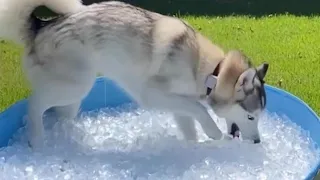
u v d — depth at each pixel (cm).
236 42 462
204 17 513
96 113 350
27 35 306
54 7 305
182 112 311
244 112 309
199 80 308
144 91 310
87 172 302
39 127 316
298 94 391
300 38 469
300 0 553
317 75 413
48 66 306
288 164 305
